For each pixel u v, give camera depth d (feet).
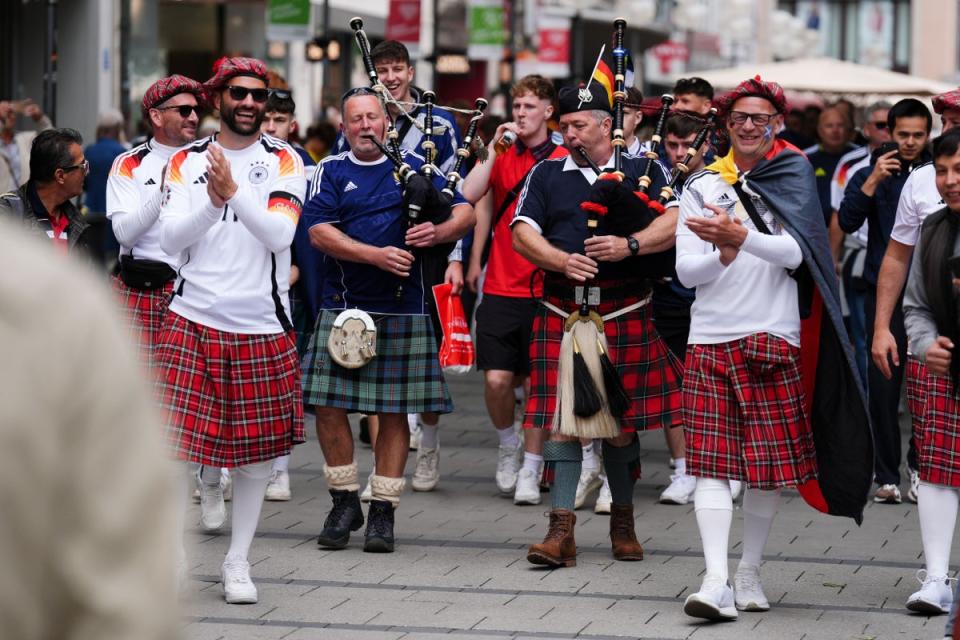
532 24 269.44
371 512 55.47
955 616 36.81
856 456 45.75
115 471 8.93
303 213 54.90
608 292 51.57
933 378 46.03
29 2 178.70
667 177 52.65
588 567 53.06
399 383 54.70
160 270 54.60
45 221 49.73
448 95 297.53
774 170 45.60
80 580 8.86
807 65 141.08
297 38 160.86
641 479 73.00
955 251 44.29
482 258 72.02
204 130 133.49
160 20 212.43
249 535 47.42
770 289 45.47
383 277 54.49
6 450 8.74
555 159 53.21
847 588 50.19
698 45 305.32
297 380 47.37
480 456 79.56
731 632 43.91
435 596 48.21
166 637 9.07
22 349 8.80
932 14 441.27
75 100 183.42
